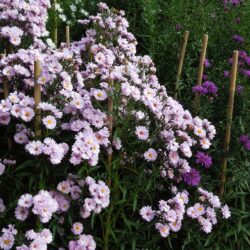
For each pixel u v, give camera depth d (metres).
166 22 2.04
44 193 1.03
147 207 1.16
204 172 1.43
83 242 1.09
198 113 1.49
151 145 1.22
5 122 1.12
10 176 1.12
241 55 1.66
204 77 1.69
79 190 1.12
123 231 1.17
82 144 1.08
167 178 1.26
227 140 1.40
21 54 1.21
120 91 1.19
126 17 2.09
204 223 1.21
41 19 1.47
